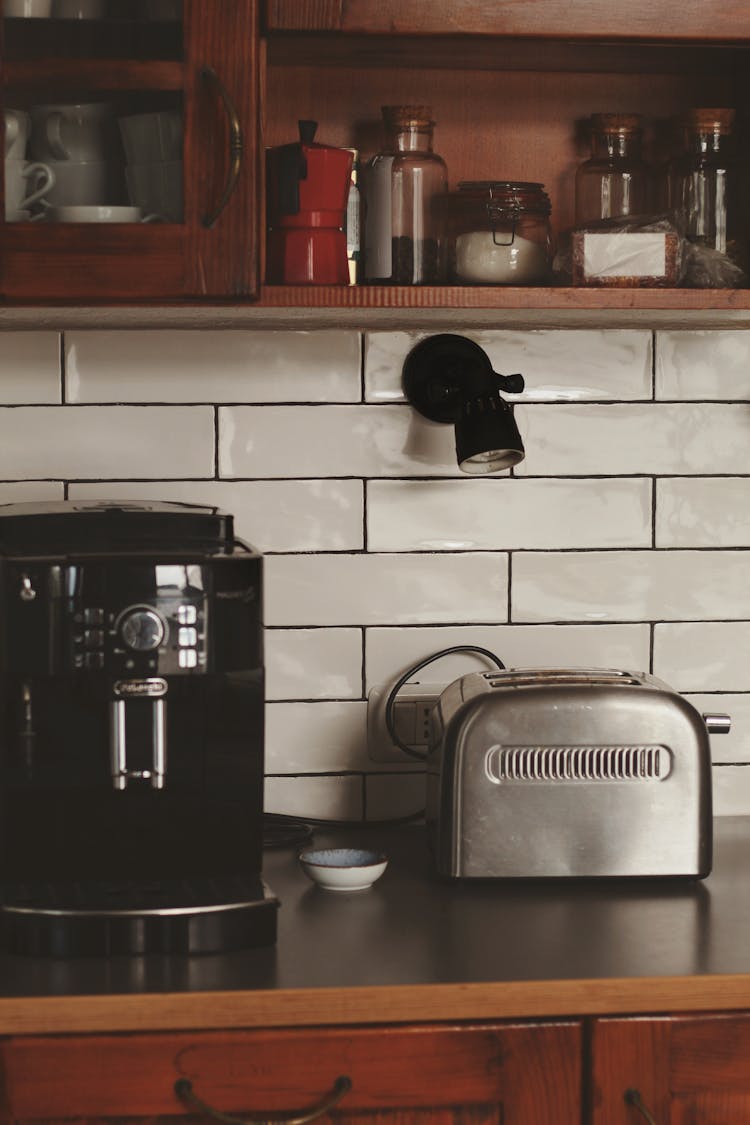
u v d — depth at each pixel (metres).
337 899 1.54
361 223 1.64
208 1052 1.28
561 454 1.85
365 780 1.85
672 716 1.56
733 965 1.34
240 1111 1.29
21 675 1.39
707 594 1.88
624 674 1.66
